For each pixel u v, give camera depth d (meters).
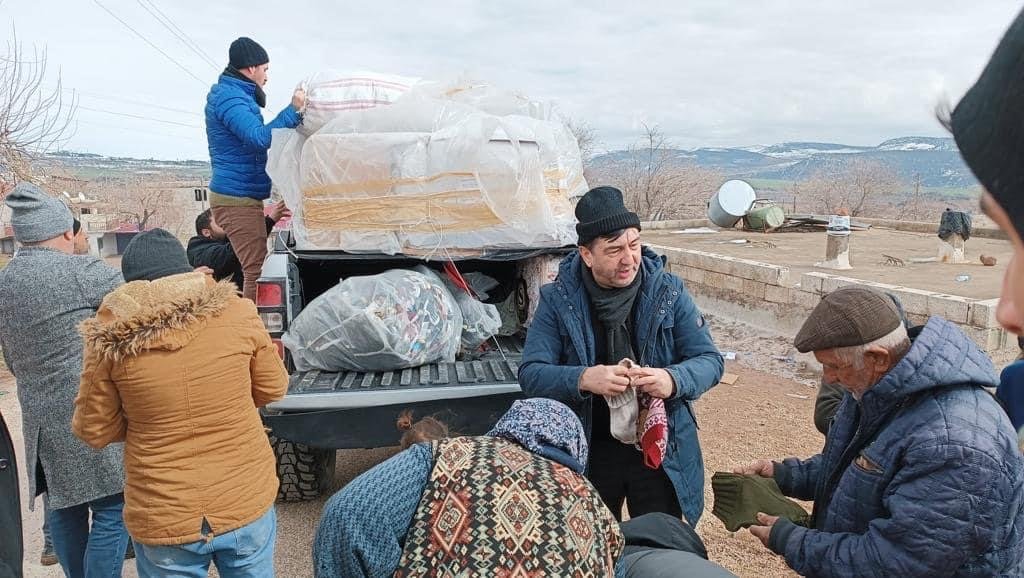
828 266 10.03
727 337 8.29
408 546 1.60
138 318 2.22
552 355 2.73
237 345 2.41
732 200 16.31
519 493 1.61
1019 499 1.68
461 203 3.69
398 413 3.57
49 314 2.77
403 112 3.74
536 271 4.20
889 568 1.76
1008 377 1.88
